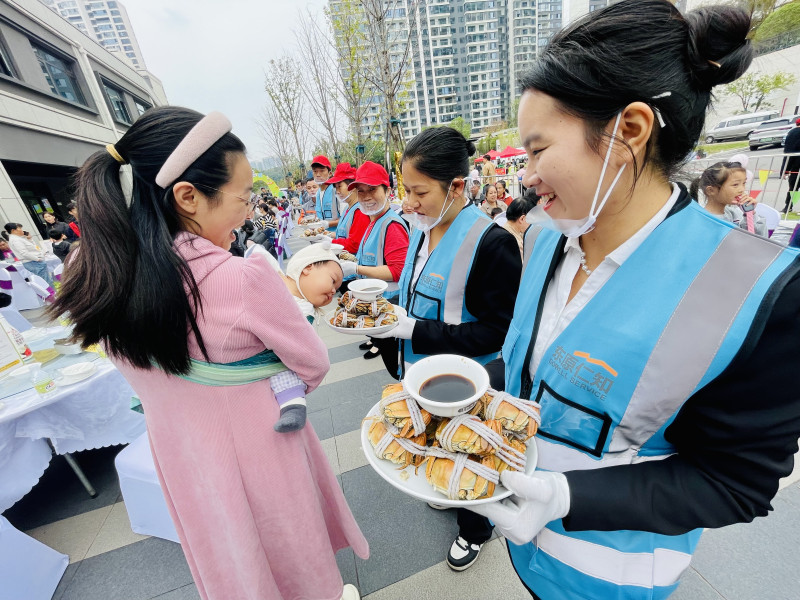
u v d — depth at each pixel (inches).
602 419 25.9
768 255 20.6
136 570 69.2
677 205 24.7
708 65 21.1
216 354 33.9
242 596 43.1
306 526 43.7
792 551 58.6
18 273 265.7
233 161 32.4
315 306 46.7
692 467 23.9
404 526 71.6
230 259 33.3
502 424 28.2
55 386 76.9
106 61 724.7
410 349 64.3
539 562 32.2
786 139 219.6
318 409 110.9
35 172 510.3
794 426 19.8
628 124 21.9
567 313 29.5
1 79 426.6
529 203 111.0
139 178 30.2
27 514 84.6
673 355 22.1
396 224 95.2
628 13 21.2
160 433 37.4
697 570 57.3
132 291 29.1
